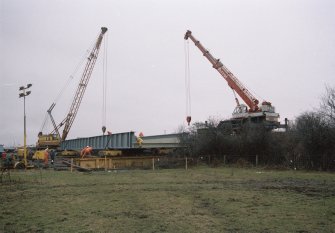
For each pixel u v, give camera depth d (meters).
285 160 35.06
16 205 13.24
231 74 46.31
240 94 45.31
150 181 21.69
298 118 36.66
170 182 21.16
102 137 44.31
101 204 13.29
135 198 14.74
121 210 12.05
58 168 34.12
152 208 12.38
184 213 11.48
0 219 10.80
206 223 10.05
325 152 31.56
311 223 10.05
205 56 48.59
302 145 32.94
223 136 39.47
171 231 9.18
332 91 33.34
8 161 33.59
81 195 15.70
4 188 18.33
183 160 38.19
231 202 13.68
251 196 15.28
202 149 39.66
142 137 45.50
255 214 11.31
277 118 43.31
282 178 23.84
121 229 9.41
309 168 31.55
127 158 40.25
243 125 41.16
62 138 59.47
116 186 19.05
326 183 20.77
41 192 16.75
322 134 31.33
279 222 10.18
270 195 15.60
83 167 34.28
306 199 14.46
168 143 42.62
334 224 9.94
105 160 35.44
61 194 16.06
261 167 33.94
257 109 43.75
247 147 37.78
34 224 10.11
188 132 42.88
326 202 13.69
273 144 36.75
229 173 28.03
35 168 34.44
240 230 9.27
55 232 9.19
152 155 43.28
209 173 28.05
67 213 11.60
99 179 22.89
